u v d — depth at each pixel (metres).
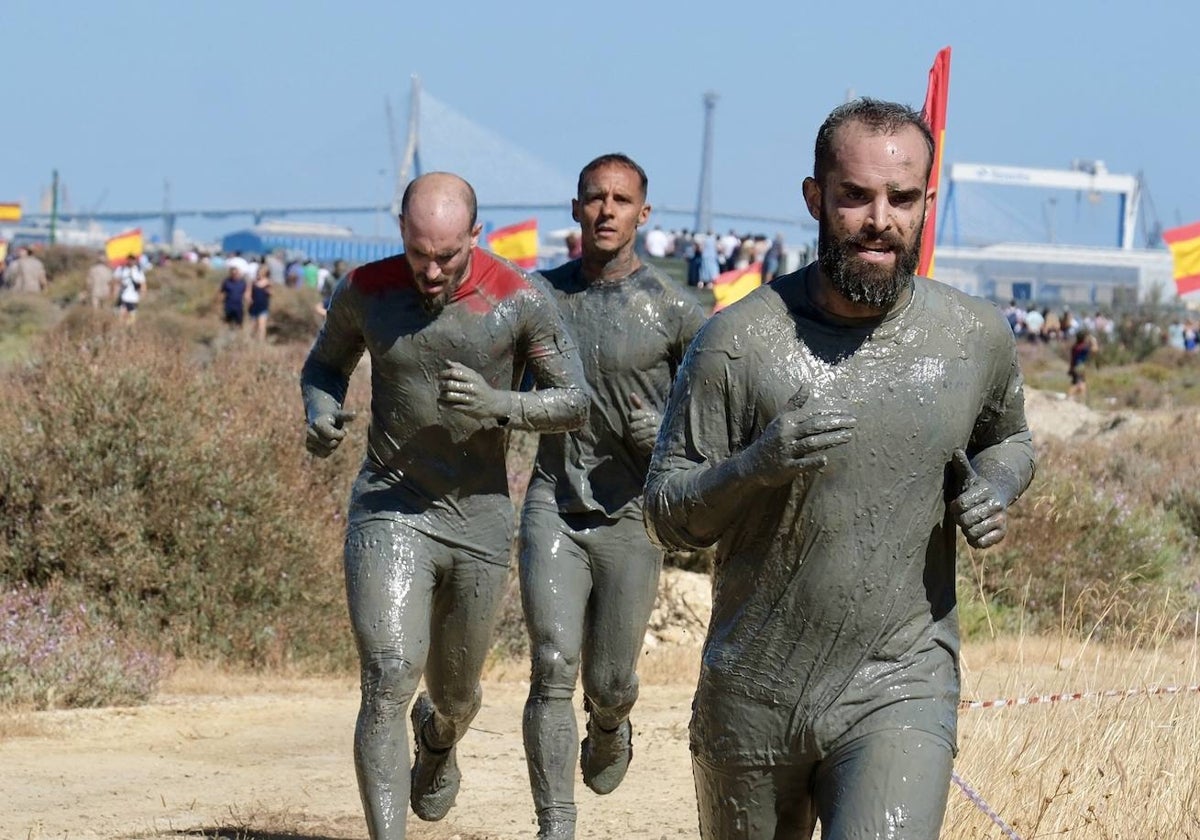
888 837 10.30
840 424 10.05
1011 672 23.70
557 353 17.00
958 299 11.01
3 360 67.62
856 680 10.73
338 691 30.45
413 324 16.59
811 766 10.91
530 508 18.59
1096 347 129.25
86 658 28.11
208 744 24.77
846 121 10.55
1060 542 37.88
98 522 33.00
